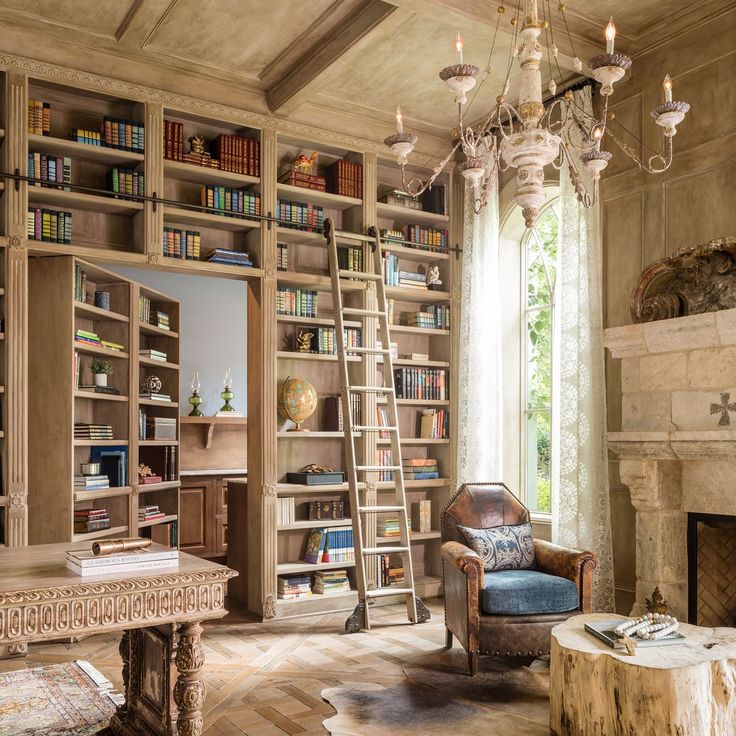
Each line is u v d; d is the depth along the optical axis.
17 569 2.70
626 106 5.18
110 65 5.09
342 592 5.88
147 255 5.21
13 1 4.50
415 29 4.88
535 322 6.32
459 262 6.66
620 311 5.16
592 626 3.39
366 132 6.21
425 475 6.46
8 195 4.74
